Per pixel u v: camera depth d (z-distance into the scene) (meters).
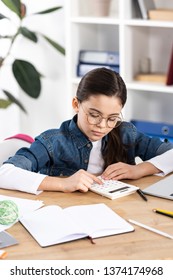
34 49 3.33
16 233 1.29
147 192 1.55
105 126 1.63
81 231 1.25
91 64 2.99
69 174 1.83
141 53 3.03
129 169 1.69
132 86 2.86
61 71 3.36
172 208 1.44
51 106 3.44
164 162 1.76
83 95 1.63
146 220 1.35
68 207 1.42
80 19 2.92
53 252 1.19
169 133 2.82
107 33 3.21
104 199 1.50
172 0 2.96
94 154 1.83
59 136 1.79
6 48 3.20
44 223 1.31
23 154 1.72
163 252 1.18
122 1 2.77
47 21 3.29
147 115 3.20
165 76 2.86
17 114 3.37
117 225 1.30
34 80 2.99
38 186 1.56
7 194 1.55
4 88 3.26
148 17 2.80
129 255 1.17
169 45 3.06
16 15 3.18
